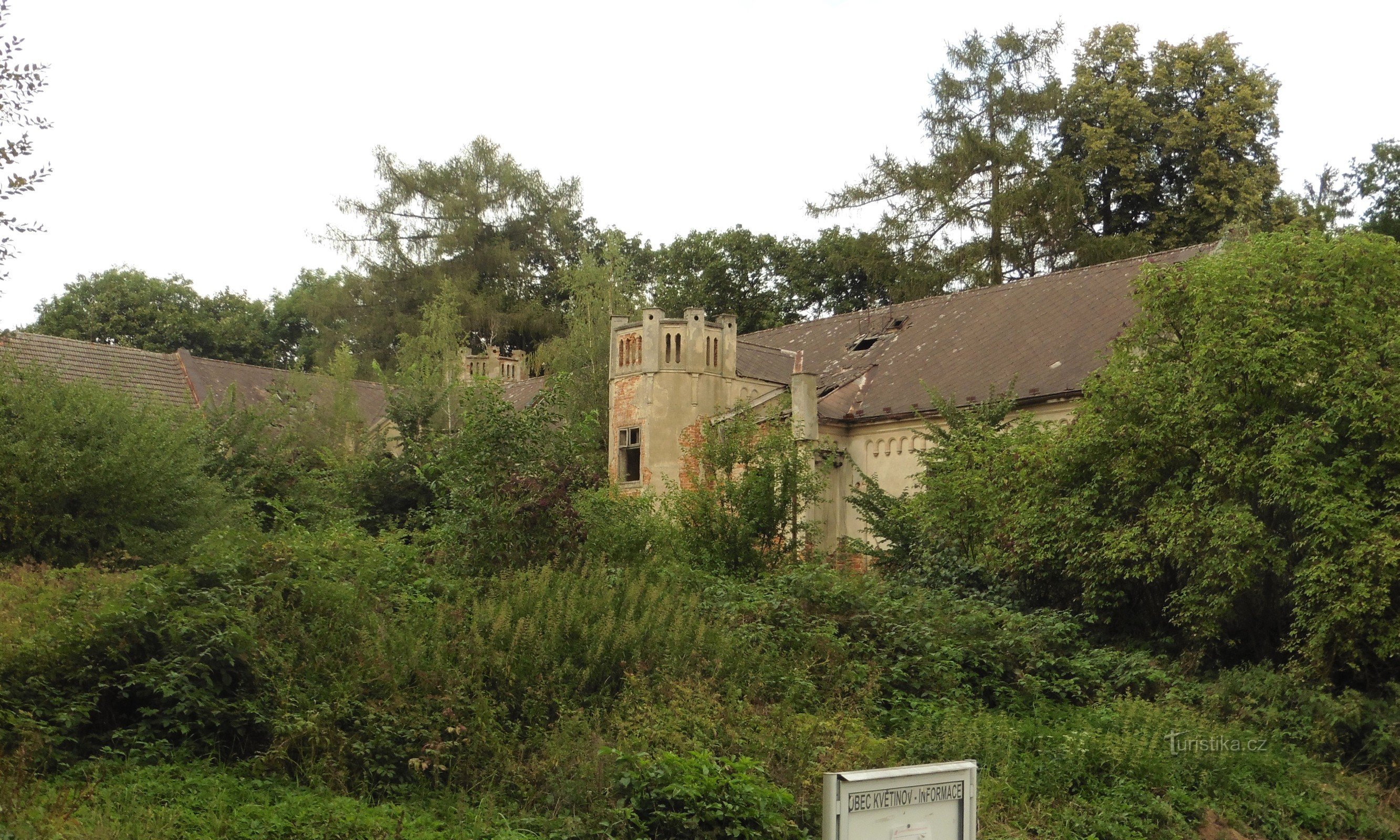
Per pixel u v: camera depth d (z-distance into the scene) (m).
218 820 8.12
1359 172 31.50
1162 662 16.11
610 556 16.17
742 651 13.13
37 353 35.94
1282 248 16.20
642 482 28.31
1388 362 14.86
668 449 28.19
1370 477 14.58
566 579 13.30
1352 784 13.41
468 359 42.53
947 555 18.89
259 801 8.81
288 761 9.65
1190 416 15.70
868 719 12.89
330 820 8.43
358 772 9.78
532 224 55.94
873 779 7.12
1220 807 12.20
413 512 21.55
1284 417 15.14
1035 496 17.39
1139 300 17.56
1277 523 15.38
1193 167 42.12
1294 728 14.22
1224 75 42.44
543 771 9.91
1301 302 15.53
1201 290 16.23
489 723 10.43
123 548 17.78
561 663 11.67
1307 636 14.74
